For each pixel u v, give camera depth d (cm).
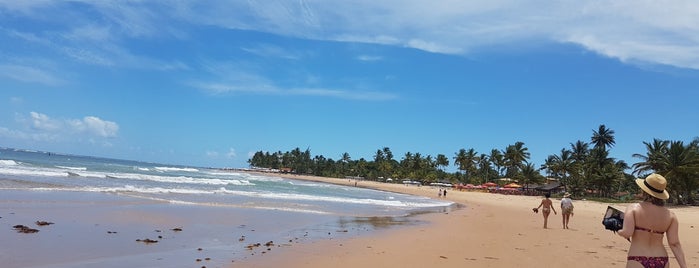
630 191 8606
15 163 5909
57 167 5856
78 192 2264
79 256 908
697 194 6438
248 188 4612
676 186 5606
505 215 2822
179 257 947
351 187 9019
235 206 2197
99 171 5812
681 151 5625
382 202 3803
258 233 1373
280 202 2766
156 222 1447
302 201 3045
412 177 13712
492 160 11531
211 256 970
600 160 7881
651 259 468
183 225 1430
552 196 7831
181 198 2441
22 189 2156
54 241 1025
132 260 900
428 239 1417
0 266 788
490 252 1189
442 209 3275
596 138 8925
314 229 1559
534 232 1758
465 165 12569
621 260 1128
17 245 951
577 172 8175
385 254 1096
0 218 1255
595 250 1291
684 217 3325
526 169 9069
